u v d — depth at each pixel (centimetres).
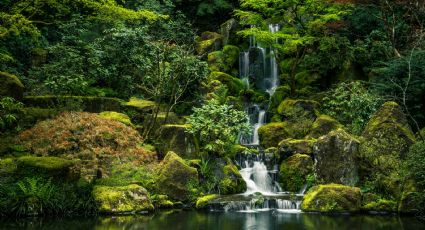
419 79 1557
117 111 1590
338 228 940
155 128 1513
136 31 1778
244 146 1564
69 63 1652
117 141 1260
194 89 1769
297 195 1316
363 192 1221
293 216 1095
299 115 1656
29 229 890
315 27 1883
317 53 1944
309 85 1938
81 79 1548
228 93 1938
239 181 1365
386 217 1087
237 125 1458
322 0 1730
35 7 1496
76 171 1127
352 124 1511
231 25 2262
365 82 1770
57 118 1300
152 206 1162
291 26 1931
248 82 2109
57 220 1002
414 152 1146
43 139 1207
